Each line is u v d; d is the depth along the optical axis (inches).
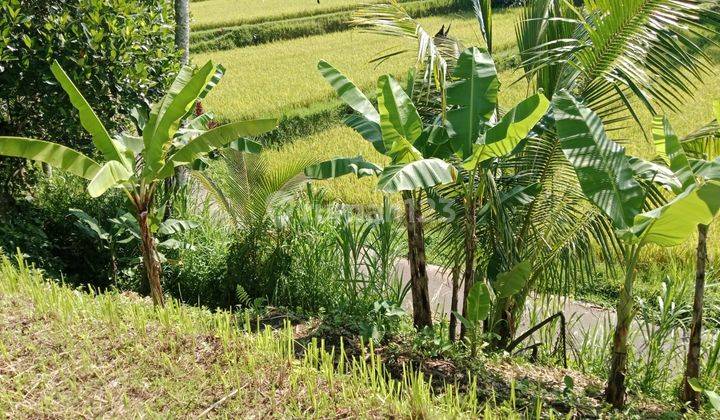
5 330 198.1
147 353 190.5
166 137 230.8
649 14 225.5
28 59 309.3
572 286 316.5
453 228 278.7
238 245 326.3
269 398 171.6
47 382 175.0
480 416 173.0
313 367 194.4
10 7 300.8
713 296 332.8
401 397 172.2
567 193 267.4
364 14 255.3
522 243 267.3
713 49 922.1
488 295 227.8
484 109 232.7
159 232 316.8
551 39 271.9
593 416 204.5
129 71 330.3
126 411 164.1
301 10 1488.7
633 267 207.0
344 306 284.5
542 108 202.4
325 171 256.2
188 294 335.6
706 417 215.0
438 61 242.4
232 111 756.0
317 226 330.0
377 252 310.5
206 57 1205.1
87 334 197.6
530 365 251.9
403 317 277.0
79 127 328.5
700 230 212.2
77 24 320.5
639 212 201.9
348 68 973.2
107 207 358.0
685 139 247.8
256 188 319.9
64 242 356.2
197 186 429.4
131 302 236.1
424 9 1398.9
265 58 1133.7
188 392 172.2
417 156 223.1
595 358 278.8
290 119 692.7
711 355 254.4
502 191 264.8
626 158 207.0
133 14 343.9
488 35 271.3
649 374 257.8
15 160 346.0
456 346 242.8
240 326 251.3
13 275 231.5
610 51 237.3
